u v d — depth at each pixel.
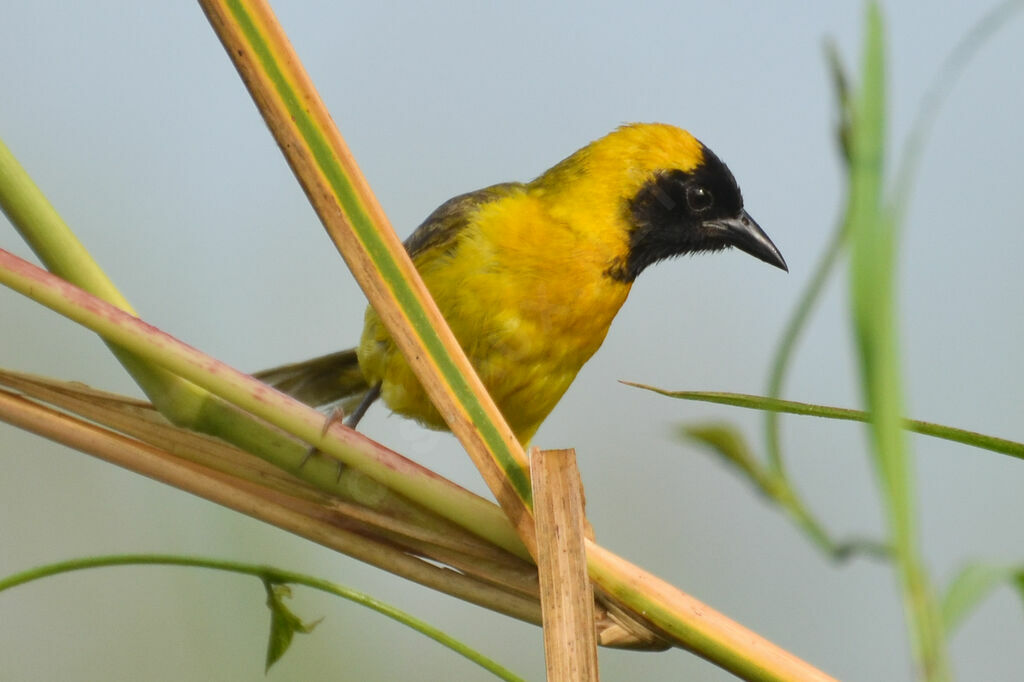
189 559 1.34
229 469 1.30
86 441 1.29
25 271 1.17
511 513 1.18
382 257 1.16
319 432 1.23
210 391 1.22
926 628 0.83
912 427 1.03
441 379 1.17
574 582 1.13
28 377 1.30
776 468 1.24
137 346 1.18
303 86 1.13
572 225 2.46
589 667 1.11
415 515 1.27
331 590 1.34
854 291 0.88
